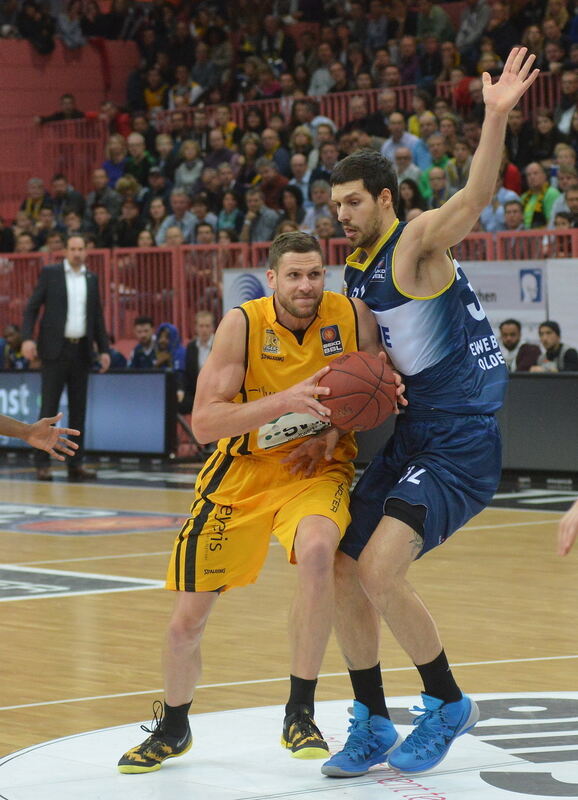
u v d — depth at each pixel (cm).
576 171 2647
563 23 3098
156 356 2750
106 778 717
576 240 2367
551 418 2188
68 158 3938
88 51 4184
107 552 1582
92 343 2430
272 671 981
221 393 749
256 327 754
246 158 3203
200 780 713
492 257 2462
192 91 3794
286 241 738
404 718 830
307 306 734
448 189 2695
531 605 1223
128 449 2691
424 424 753
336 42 3522
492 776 710
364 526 753
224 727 825
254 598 1285
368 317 764
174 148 3478
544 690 901
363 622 746
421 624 723
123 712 866
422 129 2909
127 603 1262
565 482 2186
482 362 759
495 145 688
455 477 738
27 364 2962
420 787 694
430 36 3322
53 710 873
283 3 3862
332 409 730
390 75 3278
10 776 721
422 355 740
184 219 3102
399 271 733
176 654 744
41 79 4109
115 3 4247
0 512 1973
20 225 3488
